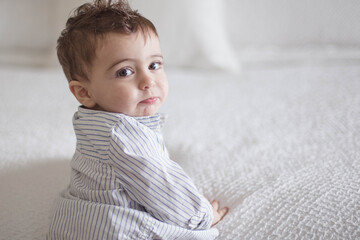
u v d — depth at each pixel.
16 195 0.83
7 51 1.97
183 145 1.02
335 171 0.79
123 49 0.65
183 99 1.38
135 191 0.63
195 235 0.64
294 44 1.94
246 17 1.95
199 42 1.71
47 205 0.80
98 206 0.62
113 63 0.65
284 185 0.75
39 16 1.96
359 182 0.73
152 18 1.68
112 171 0.64
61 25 1.77
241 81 1.55
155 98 0.69
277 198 0.72
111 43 0.65
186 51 1.72
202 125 1.15
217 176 0.84
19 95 1.44
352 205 0.66
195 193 0.65
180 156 0.96
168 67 1.76
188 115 1.23
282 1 1.91
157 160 0.64
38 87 1.53
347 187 0.72
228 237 0.67
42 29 1.98
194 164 0.91
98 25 0.66
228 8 1.95
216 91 1.45
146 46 0.67
